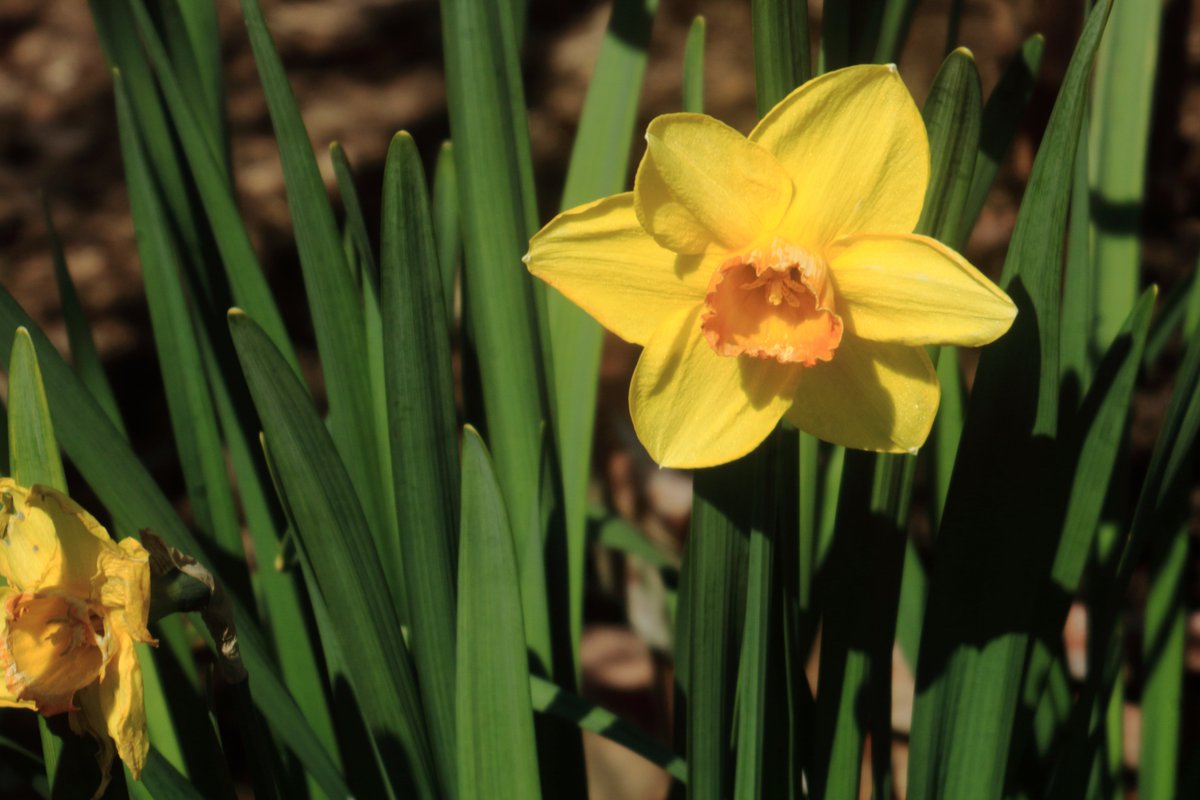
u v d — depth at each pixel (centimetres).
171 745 71
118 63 71
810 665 107
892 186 62
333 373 70
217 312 73
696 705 66
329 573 65
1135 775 100
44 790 71
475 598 63
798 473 67
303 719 68
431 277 64
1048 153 62
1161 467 66
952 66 62
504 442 70
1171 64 89
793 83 63
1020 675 66
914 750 67
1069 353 69
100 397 73
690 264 63
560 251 63
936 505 73
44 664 61
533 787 64
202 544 72
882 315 62
